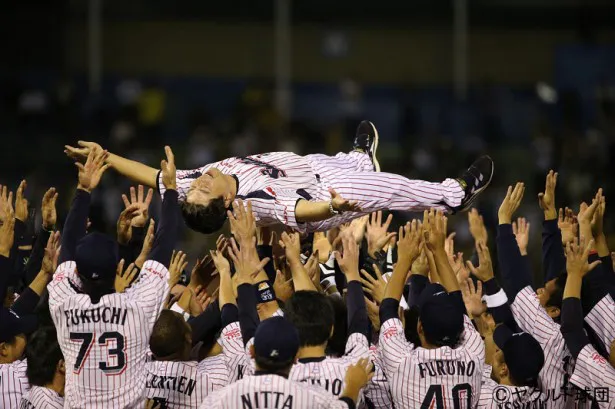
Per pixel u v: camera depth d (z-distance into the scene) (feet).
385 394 74.43
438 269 73.31
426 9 275.18
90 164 73.77
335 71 274.98
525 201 202.28
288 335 61.62
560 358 74.79
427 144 226.17
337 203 71.10
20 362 74.84
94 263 65.98
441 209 84.69
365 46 275.39
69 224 71.15
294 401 61.16
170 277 75.72
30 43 261.24
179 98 262.67
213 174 77.15
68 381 67.92
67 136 226.99
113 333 67.21
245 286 69.05
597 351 77.15
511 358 71.77
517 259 78.38
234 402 61.31
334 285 84.53
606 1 274.16
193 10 272.92
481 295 82.28
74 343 67.36
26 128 228.63
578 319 73.15
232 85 266.36
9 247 72.02
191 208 76.07
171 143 247.50
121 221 79.20
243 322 67.87
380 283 76.74
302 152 231.91
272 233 81.10
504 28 274.98
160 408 71.72
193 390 71.77
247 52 274.36
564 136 231.50
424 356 69.15
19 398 72.69
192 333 75.72
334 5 274.57
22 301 74.43
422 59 275.39
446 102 257.14
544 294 81.10
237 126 239.71
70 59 264.52
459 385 68.95
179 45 272.92
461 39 270.67
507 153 232.12
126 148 224.33
